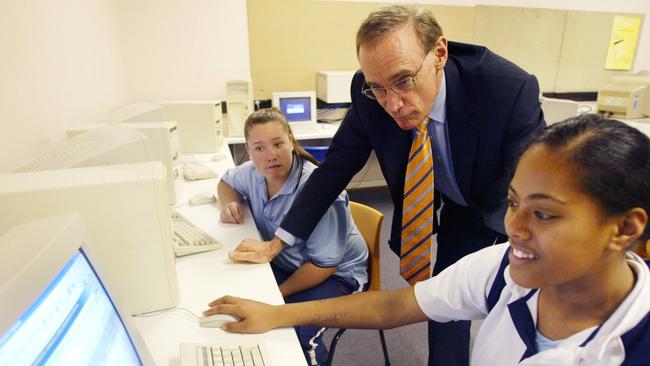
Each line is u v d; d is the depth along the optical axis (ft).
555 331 1.99
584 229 1.58
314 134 9.93
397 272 7.98
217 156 8.01
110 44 8.52
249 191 5.04
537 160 1.65
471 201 4.03
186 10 9.57
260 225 5.01
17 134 4.62
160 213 2.88
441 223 4.73
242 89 9.64
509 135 3.59
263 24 10.92
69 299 1.71
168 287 3.03
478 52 3.77
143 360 2.24
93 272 2.01
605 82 14.48
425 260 4.19
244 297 3.22
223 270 3.64
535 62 13.47
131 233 2.85
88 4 7.29
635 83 11.19
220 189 5.32
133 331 2.30
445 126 3.80
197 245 3.94
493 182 3.83
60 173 2.90
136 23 9.27
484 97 3.57
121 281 2.93
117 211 2.78
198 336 2.78
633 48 14.43
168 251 2.96
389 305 2.91
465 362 4.66
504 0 12.66
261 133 4.40
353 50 11.81
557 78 13.89
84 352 1.70
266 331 2.83
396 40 2.96
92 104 7.27
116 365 1.94
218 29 9.93
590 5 13.51
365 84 3.74
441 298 2.75
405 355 5.76
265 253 3.84
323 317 2.92
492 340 2.31
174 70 9.84
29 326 1.42
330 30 11.47
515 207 1.78
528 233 1.69
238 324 2.82
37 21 5.25
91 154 3.96
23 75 4.80
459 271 2.73
